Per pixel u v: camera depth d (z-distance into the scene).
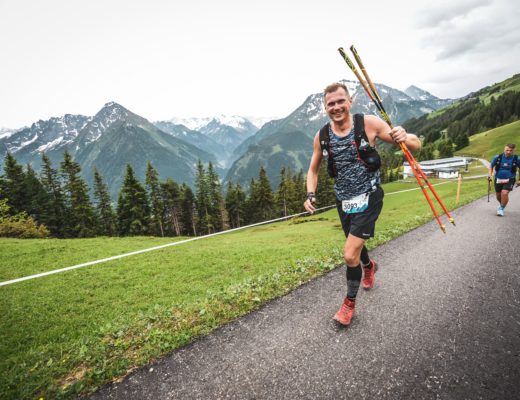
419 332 3.01
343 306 3.28
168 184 57.53
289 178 75.69
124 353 3.16
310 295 4.12
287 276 4.95
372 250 6.25
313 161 3.71
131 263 15.52
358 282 3.20
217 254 16.08
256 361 2.81
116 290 11.27
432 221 9.23
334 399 2.25
